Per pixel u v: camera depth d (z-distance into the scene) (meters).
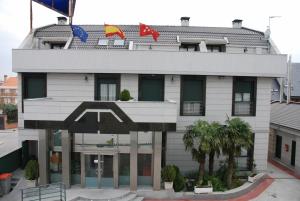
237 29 23.28
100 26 22.53
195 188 14.88
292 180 17.69
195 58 17.02
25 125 14.83
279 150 22.06
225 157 17.59
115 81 17.52
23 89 17.73
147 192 14.78
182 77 17.45
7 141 25.78
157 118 14.54
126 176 15.38
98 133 14.69
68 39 19.73
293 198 14.98
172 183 14.98
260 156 18.34
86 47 19.25
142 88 17.52
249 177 16.69
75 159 15.57
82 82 17.44
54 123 14.70
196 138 15.17
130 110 14.55
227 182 15.78
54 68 16.92
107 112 14.55
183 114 17.67
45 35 20.69
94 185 15.34
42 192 14.22
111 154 15.09
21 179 16.08
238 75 17.38
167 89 17.47
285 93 34.38
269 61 17.41
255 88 17.94
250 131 15.35
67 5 21.09
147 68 16.91
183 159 17.72
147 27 17.58
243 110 18.16
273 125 22.17
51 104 14.62
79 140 15.84
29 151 18.30
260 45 20.42
